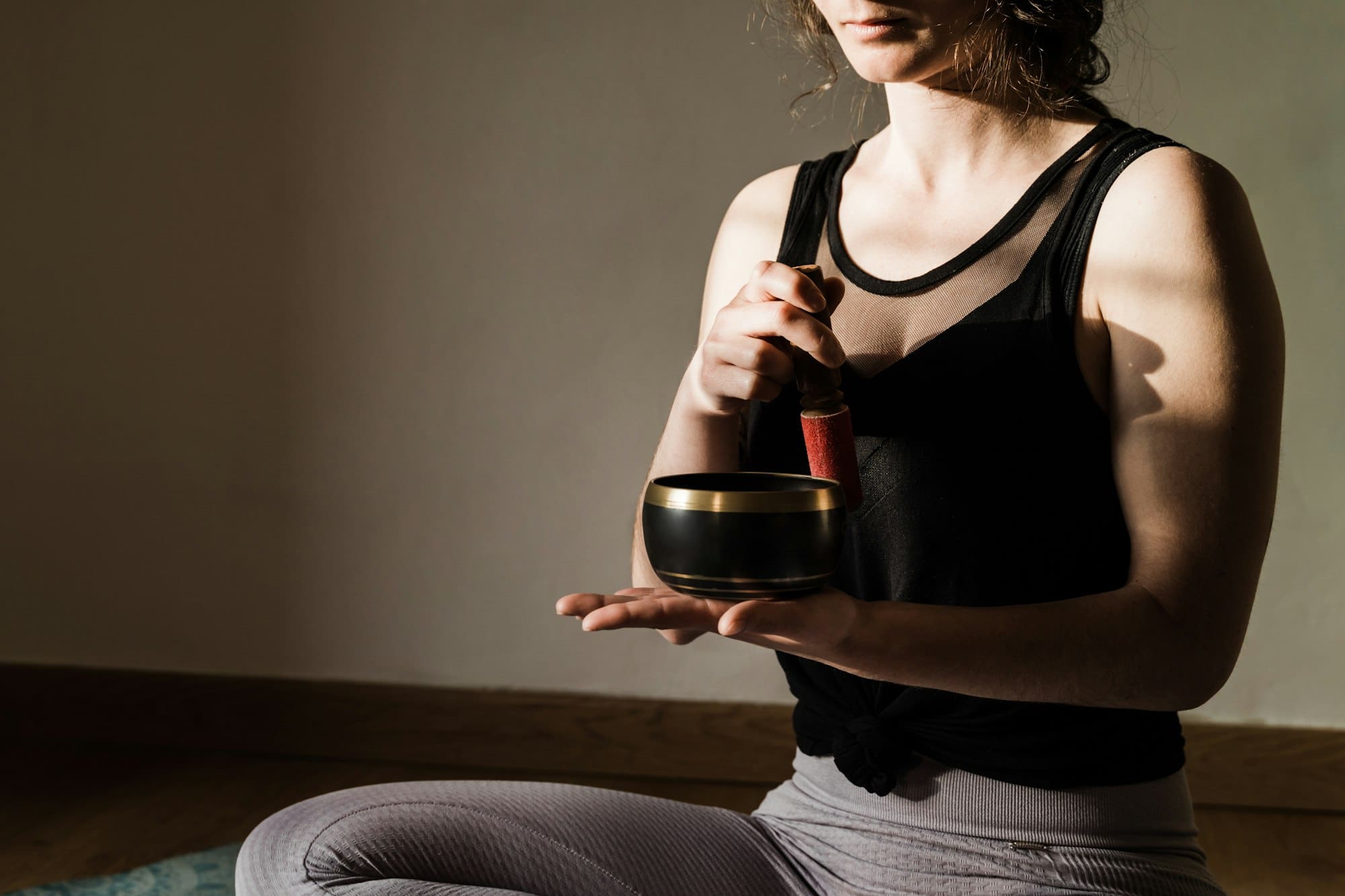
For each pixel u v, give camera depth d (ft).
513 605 9.32
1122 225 3.08
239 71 9.20
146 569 9.68
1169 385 2.95
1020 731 3.14
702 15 8.80
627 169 8.96
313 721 9.51
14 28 9.37
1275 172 8.32
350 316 9.29
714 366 2.95
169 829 7.91
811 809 3.50
